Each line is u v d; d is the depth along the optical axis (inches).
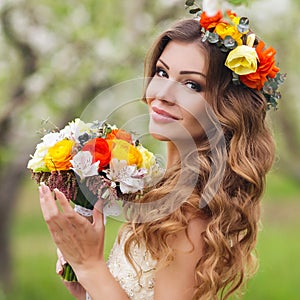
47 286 538.9
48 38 387.9
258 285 521.0
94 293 128.3
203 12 131.9
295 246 674.8
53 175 127.2
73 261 129.2
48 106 388.2
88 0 370.6
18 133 418.6
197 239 130.3
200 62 131.8
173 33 133.2
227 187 134.5
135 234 129.8
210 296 129.0
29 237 741.9
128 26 363.6
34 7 379.6
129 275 133.4
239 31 132.7
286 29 418.0
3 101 400.8
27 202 981.2
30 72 397.7
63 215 124.8
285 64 444.8
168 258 128.1
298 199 991.6
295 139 524.4
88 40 370.0
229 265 134.0
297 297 505.0
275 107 143.1
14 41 389.7
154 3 366.6
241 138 135.3
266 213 887.7
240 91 136.3
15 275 529.7
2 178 458.9
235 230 134.0
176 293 129.3
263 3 379.2
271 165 139.9
